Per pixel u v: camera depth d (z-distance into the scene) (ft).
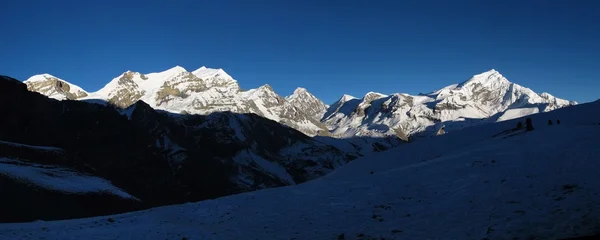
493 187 83.30
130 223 103.40
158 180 519.60
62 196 290.15
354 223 83.20
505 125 205.67
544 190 74.74
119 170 482.69
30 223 109.91
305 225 86.63
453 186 91.81
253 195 117.19
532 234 58.70
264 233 84.94
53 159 352.69
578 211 62.39
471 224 68.54
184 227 94.68
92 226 101.35
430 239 65.82
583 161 84.33
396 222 78.54
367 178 117.29
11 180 271.49
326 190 110.93
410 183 102.17
